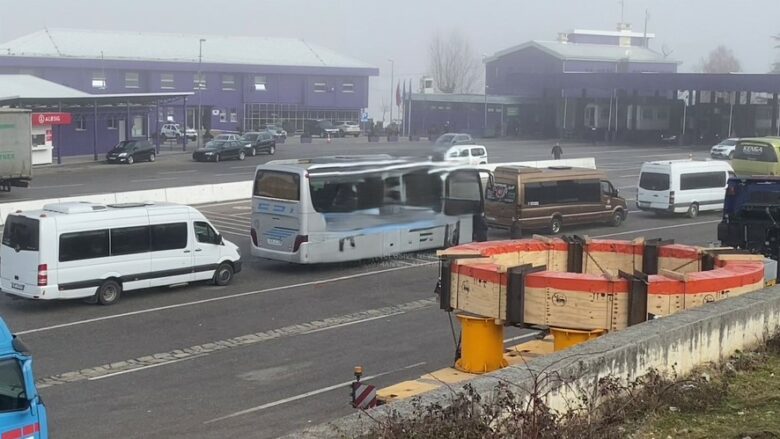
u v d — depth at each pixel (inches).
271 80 3464.6
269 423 477.1
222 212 1381.6
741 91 2955.2
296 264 995.9
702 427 295.4
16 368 355.6
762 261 421.1
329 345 651.5
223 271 877.2
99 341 655.8
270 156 2381.9
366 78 3688.5
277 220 943.0
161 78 3218.5
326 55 3725.4
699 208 1424.7
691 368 346.9
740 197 771.4
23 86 2285.9
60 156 2213.3
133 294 828.6
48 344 645.3
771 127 2938.0
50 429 464.8
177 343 653.3
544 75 3481.8
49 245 746.8
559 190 1235.9
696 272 402.9
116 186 1690.5
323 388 544.4
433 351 635.5
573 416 276.1
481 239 1096.8
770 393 330.0
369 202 975.6
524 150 2755.9
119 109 2377.0
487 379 278.8
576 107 3393.2
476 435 245.1
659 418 302.7
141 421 479.5
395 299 816.9
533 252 440.1
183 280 841.5
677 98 3191.4
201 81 3319.4
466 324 385.4
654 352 326.3
